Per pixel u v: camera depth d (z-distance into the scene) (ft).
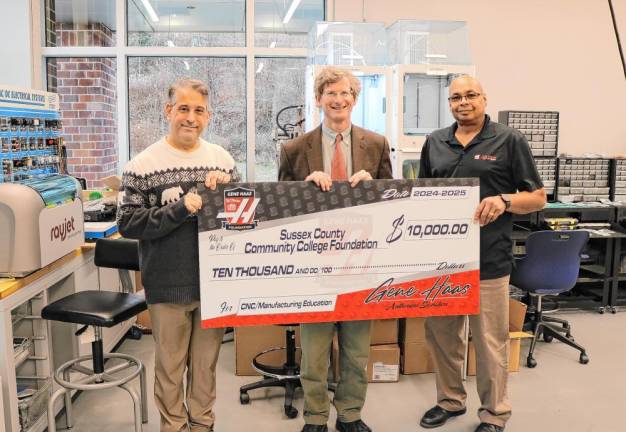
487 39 15.79
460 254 7.34
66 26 15.58
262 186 6.82
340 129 7.70
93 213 11.50
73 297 8.38
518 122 14.66
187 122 6.78
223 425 9.02
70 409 8.78
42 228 7.81
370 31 14.82
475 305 7.45
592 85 16.31
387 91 13.25
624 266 15.34
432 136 8.72
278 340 10.88
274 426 9.00
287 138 15.05
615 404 9.76
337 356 10.39
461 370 8.93
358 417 8.39
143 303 8.25
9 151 9.55
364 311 7.26
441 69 13.01
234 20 15.88
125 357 9.00
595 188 15.14
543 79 16.14
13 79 15.11
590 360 11.77
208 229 6.78
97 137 16.03
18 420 7.66
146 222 6.61
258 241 6.90
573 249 11.71
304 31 15.98
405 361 11.02
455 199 7.23
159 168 6.93
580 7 15.96
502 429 8.32
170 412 7.29
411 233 7.20
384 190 7.08
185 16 15.79
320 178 6.94
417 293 7.32
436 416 8.92
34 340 8.75
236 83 16.21
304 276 7.07
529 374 11.07
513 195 7.59
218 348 7.46
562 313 14.92
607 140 16.60
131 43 15.78
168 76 16.07
